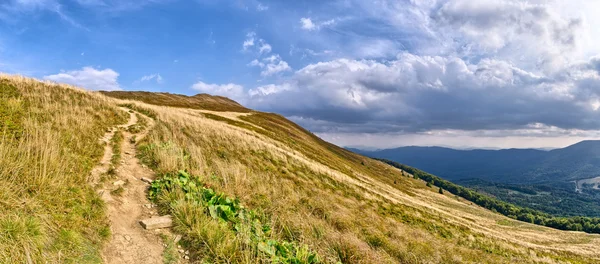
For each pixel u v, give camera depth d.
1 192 5.70
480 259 14.59
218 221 7.52
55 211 6.09
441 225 26.33
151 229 6.93
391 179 134.88
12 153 7.60
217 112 76.69
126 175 10.55
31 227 5.02
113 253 5.75
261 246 6.52
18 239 4.70
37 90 19.69
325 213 13.75
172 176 10.67
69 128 12.88
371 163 172.25
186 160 14.18
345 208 17.64
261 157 24.70
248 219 8.25
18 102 13.75
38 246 4.84
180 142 19.17
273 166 23.28
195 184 10.21
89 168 9.67
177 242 6.55
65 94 21.97
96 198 7.41
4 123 10.14
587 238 85.06
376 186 56.22
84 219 6.36
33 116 12.32
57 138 10.48
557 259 29.94
